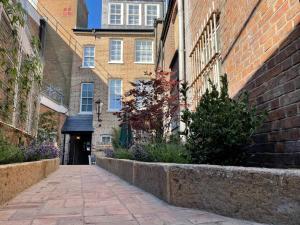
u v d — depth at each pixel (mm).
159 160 4637
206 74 6293
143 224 2389
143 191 4305
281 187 2049
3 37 5281
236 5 4414
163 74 7273
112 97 18266
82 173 8117
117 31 19016
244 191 2344
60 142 16500
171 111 6941
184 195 3037
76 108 17984
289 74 2906
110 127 17531
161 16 20312
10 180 3500
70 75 18547
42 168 6137
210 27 5961
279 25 3127
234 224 2277
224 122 3242
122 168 6473
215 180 2658
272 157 3164
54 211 2896
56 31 19062
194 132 3521
